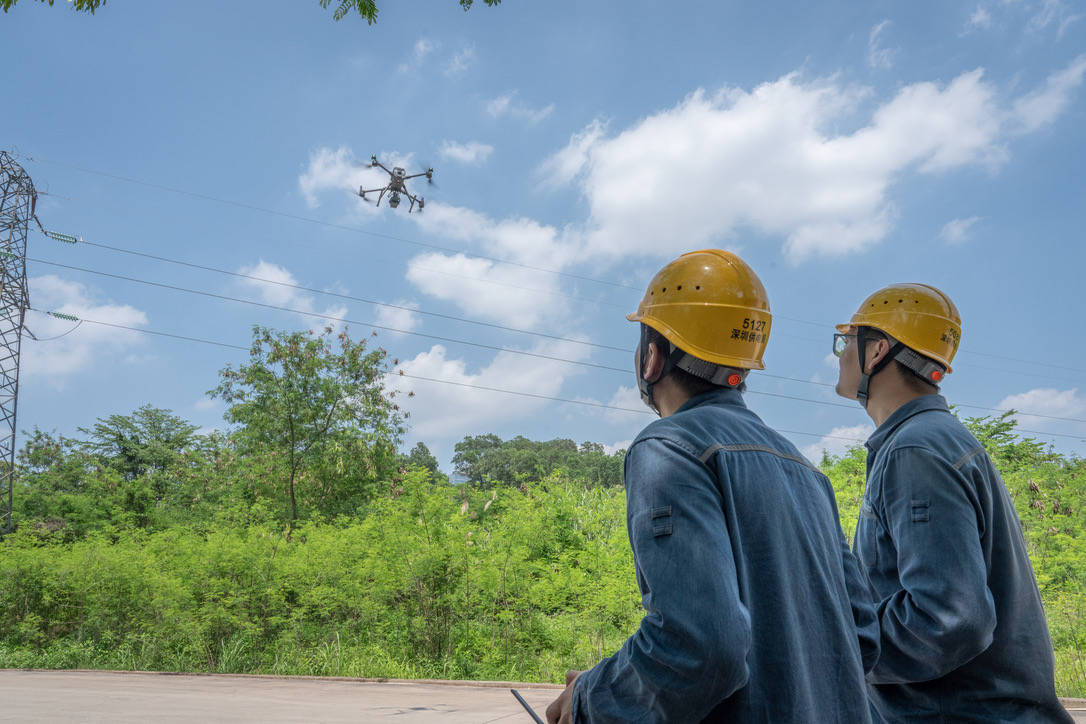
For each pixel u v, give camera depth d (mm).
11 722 5512
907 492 1803
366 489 26031
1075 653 8242
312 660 9242
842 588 1421
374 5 4242
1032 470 18922
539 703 6324
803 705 1203
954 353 2189
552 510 12656
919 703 1869
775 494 1330
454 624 9352
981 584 1657
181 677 8977
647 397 1616
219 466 27969
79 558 11766
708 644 1084
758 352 1547
